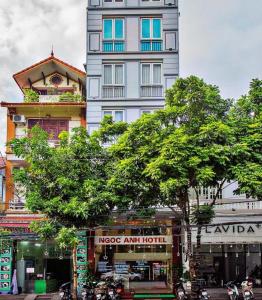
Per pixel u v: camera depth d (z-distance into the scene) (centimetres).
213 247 2847
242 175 1834
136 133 2011
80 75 3158
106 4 3092
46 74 3256
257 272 2820
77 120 3066
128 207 2152
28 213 2770
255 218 2745
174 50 3031
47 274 2825
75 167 2158
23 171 2197
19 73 3156
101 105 2981
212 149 1853
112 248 2823
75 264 2381
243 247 2842
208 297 2338
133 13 3077
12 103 3017
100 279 2733
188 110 2030
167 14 3078
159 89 2997
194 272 2091
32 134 2402
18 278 2777
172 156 1844
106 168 2150
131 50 3036
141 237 2784
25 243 2817
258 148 1947
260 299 2494
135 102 2980
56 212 2130
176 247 2769
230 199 2766
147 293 2652
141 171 1967
